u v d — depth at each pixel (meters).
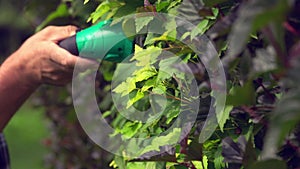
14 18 22.62
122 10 3.02
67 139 6.05
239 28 1.56
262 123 2.28
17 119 18.80
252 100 2.03
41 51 3.09
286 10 1.49
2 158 3.75
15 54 3.28
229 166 2.43
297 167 2.19
